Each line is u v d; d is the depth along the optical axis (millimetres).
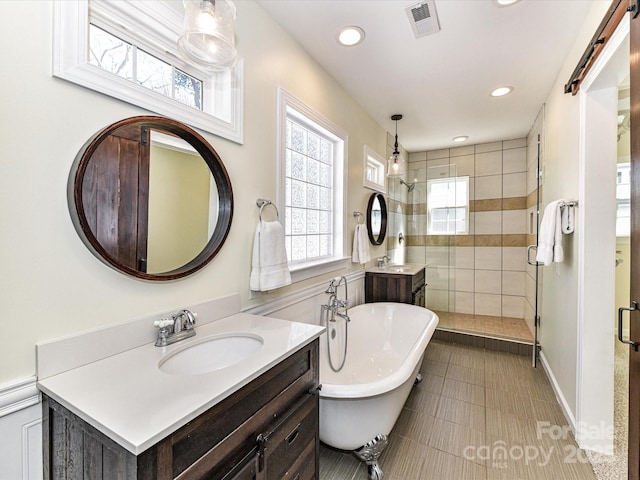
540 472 1555
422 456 1674
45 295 855
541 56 2055
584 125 1714
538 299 3062
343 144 2562
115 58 1055
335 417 1509
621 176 3193
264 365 921
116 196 1003
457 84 2463
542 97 2691
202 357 1148
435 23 1737
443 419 2004
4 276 781
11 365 792
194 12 1039
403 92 2607
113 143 991
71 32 895
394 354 2691
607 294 1683
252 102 1600
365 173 3029
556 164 2373
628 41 1232
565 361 2068
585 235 1716
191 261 1274
